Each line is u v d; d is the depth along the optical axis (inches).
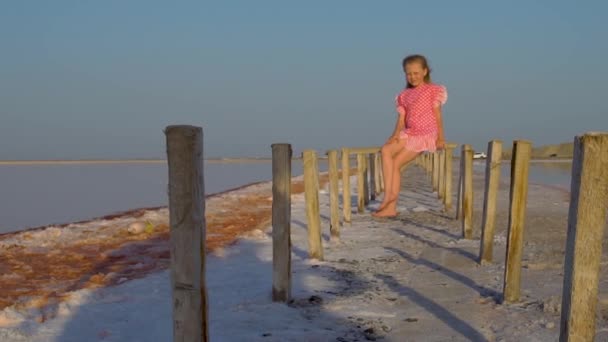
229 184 1166.3
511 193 183.8
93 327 161.0
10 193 821.9
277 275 188.1
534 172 1243.8
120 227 397.7
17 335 153.4
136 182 1131.9
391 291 205.6
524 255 268.1
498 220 409.1
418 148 351.9
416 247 302.2
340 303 188.7
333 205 325.4
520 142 181.0
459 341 150.2
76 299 191.6
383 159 363.9
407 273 236.1
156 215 479.8
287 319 169.2
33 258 280.7
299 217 456.8
